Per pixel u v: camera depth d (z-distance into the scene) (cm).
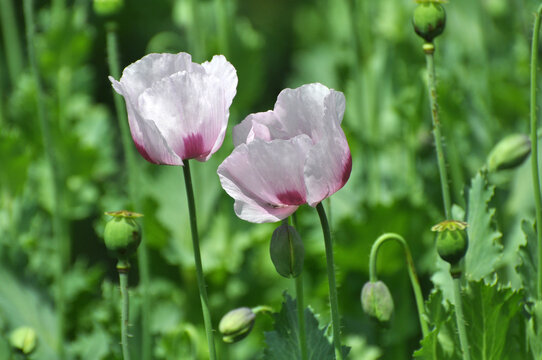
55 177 249
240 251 279
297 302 212
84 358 241
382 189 288
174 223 284
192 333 230
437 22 212
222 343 269
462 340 207
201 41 286
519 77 282
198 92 204
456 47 276
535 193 215
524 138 218
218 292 276
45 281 264
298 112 204
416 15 213
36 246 267
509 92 266
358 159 281
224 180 203
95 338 242
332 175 203
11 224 263
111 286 236
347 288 257
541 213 215
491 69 282
